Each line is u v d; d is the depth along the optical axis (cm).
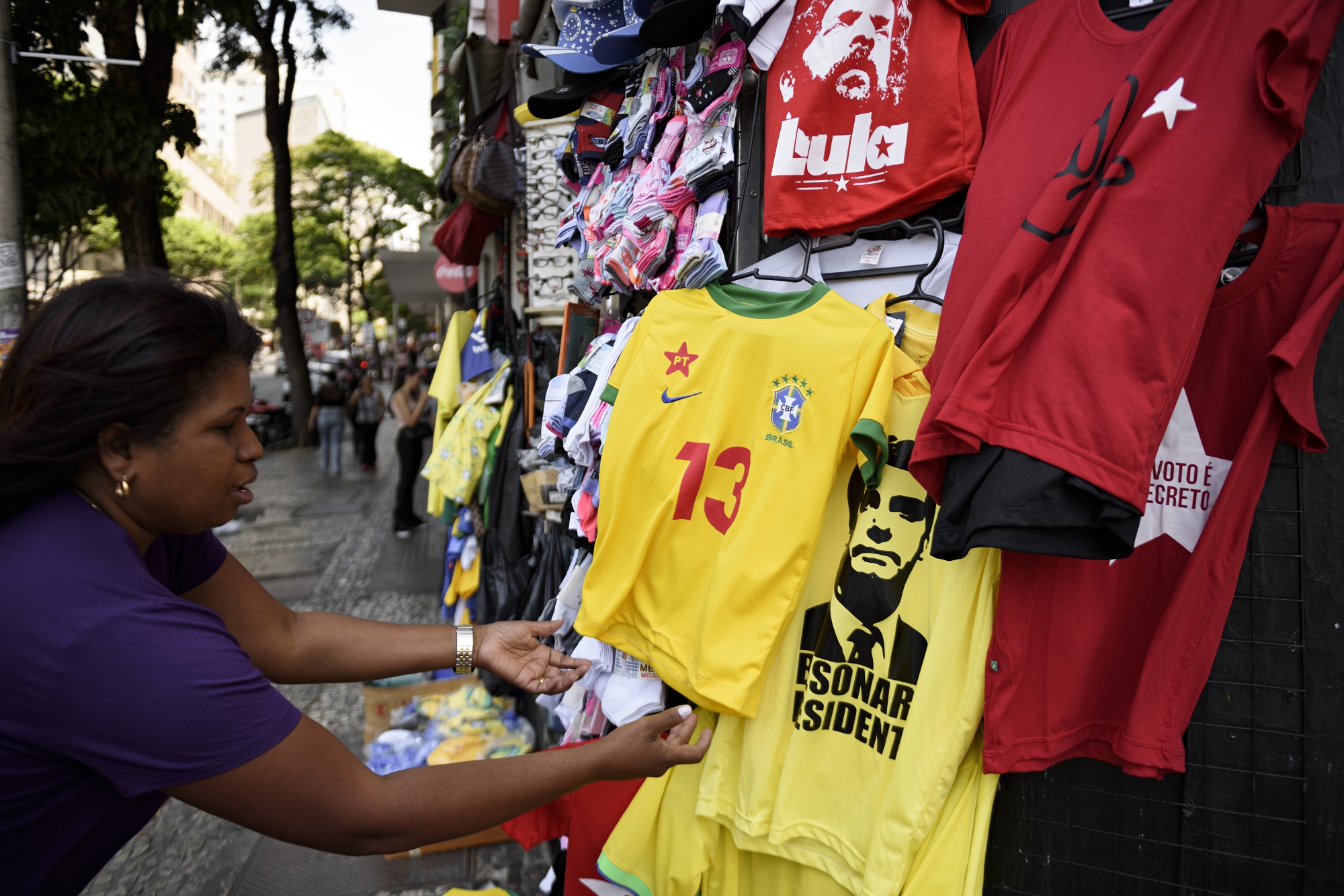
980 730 141
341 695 422
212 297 103
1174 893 141
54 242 1298
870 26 154
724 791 164
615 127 233
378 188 3950
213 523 106
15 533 94
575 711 221
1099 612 134
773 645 153
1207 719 137
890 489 154
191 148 1102
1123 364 110
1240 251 130
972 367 116
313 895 270
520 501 383
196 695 91
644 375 175
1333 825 131
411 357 2125
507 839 301
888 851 139
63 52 979
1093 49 130
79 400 90
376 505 1002
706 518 164
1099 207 116
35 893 100
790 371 157
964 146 146
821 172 162
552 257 369
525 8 403
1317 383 128
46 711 89
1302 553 130
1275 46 110
